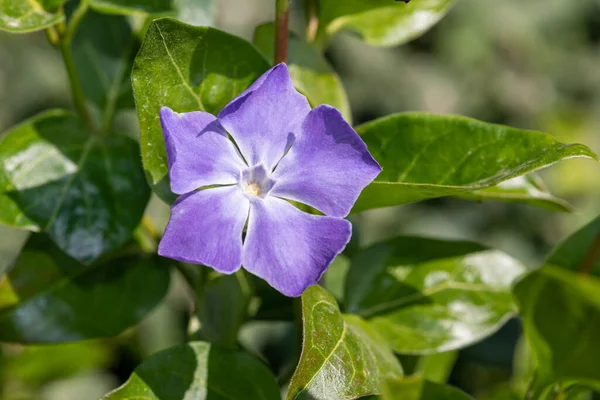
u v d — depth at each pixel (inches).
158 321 21.5
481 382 17.2
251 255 10.6
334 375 10.4
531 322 11.4
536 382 11.7
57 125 12.8
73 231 12.3
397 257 12.8
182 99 11.2
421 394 11.2
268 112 10.8
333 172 10.7
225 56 11.2
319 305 10.7
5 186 12.3
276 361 16.2
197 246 10.4
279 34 11.5
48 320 12.7
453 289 12.7
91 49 13.4
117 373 18.2
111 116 13.3
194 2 12.9
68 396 19.8
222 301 12.2
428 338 12.5
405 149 11.7
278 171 10.9
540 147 11.4
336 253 10.3
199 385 11.3
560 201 12.0
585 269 12.5
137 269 13.0
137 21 13.5
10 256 24.3
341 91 12.7
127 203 12.5
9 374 16.1
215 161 10.7
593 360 11.2
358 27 13.3
